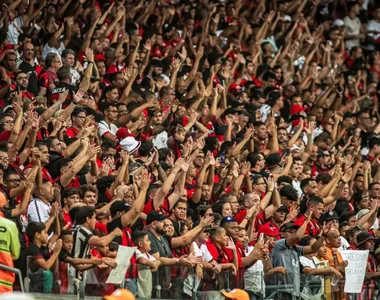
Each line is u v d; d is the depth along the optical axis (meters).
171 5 55.94
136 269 31.11
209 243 34.22
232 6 59.38
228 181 40.38
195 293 32.47
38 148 35.00
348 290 36.09
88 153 35.91
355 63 62.53
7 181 33.44
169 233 33.50
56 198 33.31
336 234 36.41
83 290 29.97
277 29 60.56
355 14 65.81
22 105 39.16
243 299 29.03
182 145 42.03
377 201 42.06
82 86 43.00
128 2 54.78
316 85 57.50
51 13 49.50
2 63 44.09
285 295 34.62
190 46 54.22
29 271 29.23
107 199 35.78
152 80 47.81
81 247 30.47
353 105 56.50
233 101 49.09
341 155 47.62
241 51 55.94
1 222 28.75
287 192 39.78
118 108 43.09
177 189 36.25
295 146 47.84
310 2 64.44
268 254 34.72
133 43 51.41
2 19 46.66
